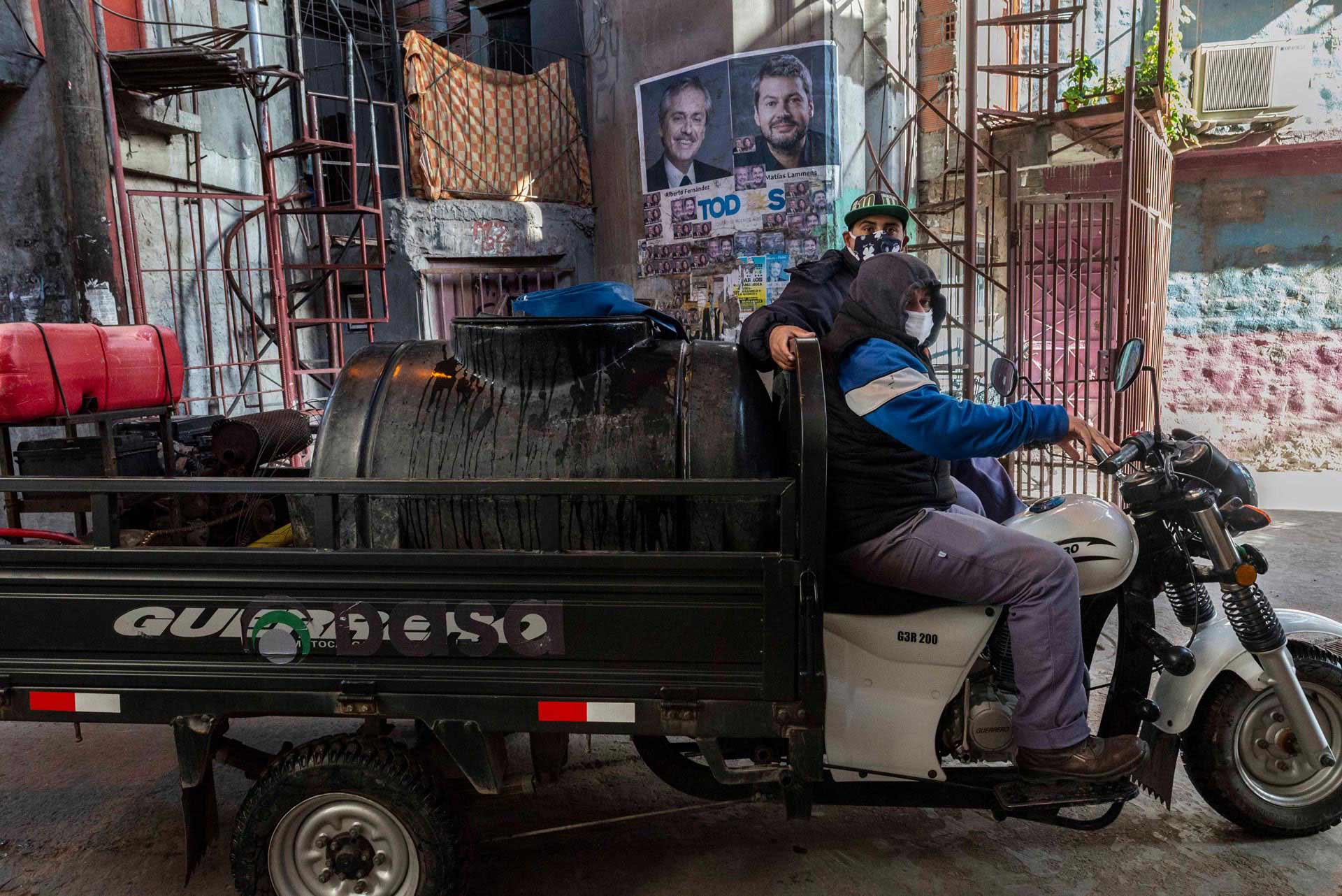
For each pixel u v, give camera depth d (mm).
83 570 2150
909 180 8211
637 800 3020
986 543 2193
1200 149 8227
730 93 7285
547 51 9828
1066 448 6211
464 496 2094
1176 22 8156
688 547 2172
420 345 2500
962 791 2379
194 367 7742
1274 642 2424
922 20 8500
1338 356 8359
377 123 10633
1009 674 2406
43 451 3205
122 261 6848
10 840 2830
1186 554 2463
